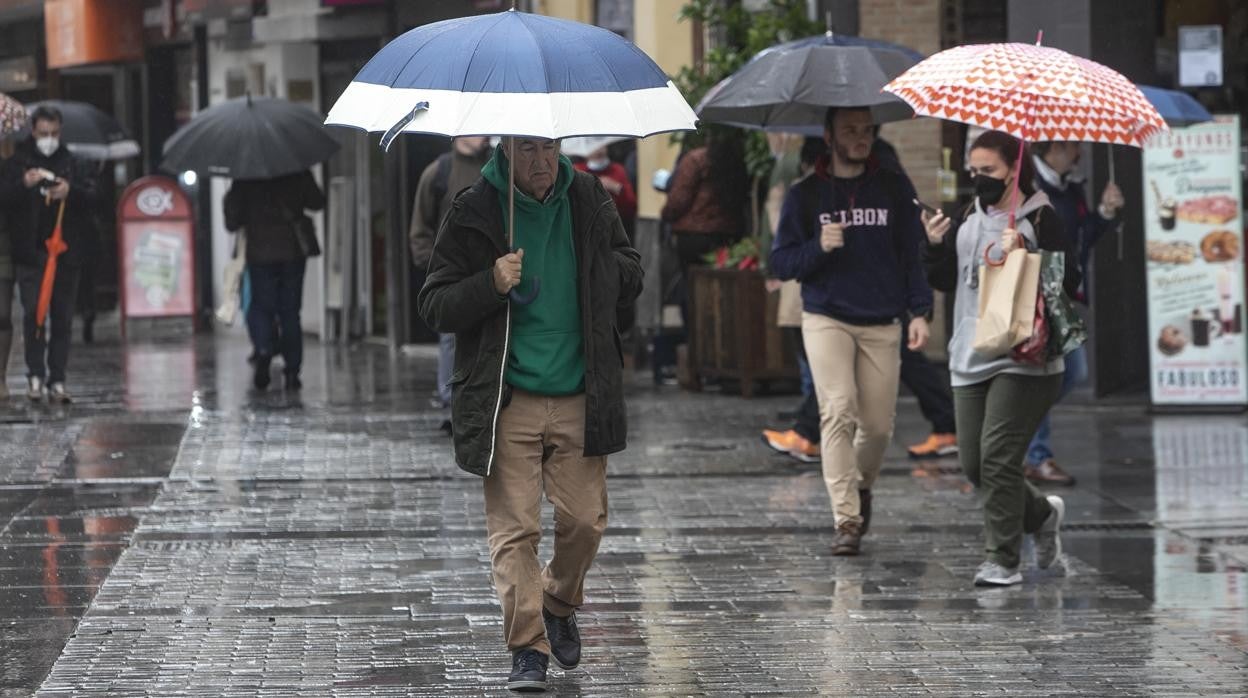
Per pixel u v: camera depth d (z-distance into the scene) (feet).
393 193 201.57
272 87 219.61
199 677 70.23
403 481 116.16
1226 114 148.77
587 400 66.08
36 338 153.69
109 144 211.61
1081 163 146.92
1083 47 145.89
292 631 77.61
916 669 72.02
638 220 174.70
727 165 161.58
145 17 254.88
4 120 140.46
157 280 223.71
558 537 68.59
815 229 93.20
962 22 163.73
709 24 172.24
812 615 80.84
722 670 71.72
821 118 107.96
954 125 165.68
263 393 163.43
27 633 77.10
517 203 65.87
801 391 161.58
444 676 70.49
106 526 101.04
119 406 153.28
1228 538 97.45
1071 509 105.70
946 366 163.32
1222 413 142.10
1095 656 73.92
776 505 107.55
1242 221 145.18
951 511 105.50
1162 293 142.00
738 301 156.46
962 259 84.84
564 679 70.28
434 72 61.31
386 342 207.82
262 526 101.09
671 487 113.60
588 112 60.64
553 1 200.64
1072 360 110.93
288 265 164.76
